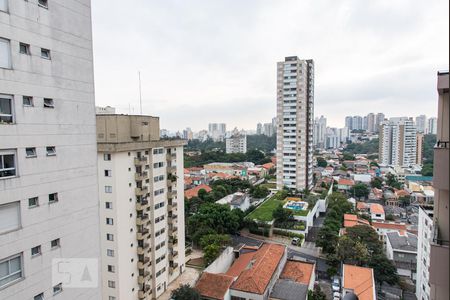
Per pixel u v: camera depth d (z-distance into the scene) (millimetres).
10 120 14180
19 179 14445
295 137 90812
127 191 34719
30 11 14695
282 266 42938
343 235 51625
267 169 143250
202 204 70375
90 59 18281
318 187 98750
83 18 17703
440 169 9672
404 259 48062
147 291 37781
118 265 33531
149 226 38312
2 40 13695
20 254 14688
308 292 36688
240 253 49750
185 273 46219
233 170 132750
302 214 67375
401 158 163375
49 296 16172
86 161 18250
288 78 89875
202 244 49969
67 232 17094
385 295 40594
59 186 16531
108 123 35812
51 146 16047
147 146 36812
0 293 13750
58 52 16188
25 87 14617
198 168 142125
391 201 94812
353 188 103750
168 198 41969
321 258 53531
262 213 69500
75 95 17328
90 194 18625
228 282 36094
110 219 33438
